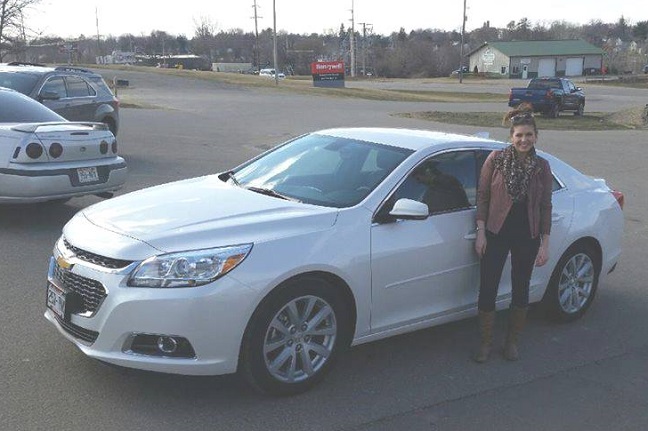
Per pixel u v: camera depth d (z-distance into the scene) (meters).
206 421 3.69
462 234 4.68
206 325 3.63
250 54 132.38
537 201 4.50
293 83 53.81
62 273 4.02
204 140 17.34
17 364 4.25
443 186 4.71
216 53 132.12
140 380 4.11
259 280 3.73
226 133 19.28
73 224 4.30
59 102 12.13
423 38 155.75
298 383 4.02
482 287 4.62
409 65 123.62
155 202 4.43
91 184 7.87
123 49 142.25
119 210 4.32
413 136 5.09
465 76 106.75
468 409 3.98
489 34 159.00
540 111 30.19
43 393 3.90
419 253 4.43
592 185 5.70
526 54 107.00
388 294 4.34
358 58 128.88
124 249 3.73
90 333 3.81
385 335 4.45
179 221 4.00
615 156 16.50
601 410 4.04
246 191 4.66
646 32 165.38
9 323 4.92
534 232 4.52
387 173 4.53
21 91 11.59
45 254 6.68
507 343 4.75
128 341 3.68
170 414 3.74
